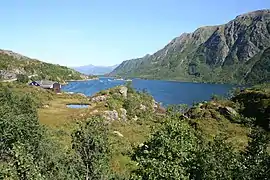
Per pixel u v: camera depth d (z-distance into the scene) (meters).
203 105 83.12
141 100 94.81
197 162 18.38
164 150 19.19
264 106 75.06
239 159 18.94
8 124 21.83
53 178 19.23
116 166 30.25
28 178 16.92
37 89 109.00
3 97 45.12
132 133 55.94
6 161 20.81
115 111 68.62
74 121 58.66
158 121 74.50
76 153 21.03
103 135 22.08
